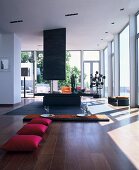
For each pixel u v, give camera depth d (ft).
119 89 35.17
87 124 15.15
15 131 12.92
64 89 32.07
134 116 18.61
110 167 7.45
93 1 20.68
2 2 20.48
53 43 29.60
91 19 26.13
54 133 12.42
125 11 23.85
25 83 47.57
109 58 40.63
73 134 12.17
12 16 24.48
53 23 27.35
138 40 25.82
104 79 45.29
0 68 31.17
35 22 26.78
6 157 8.48
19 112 21.89
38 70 48.47
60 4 21.24
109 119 16.98
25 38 35.14
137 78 26.21
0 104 30.81
